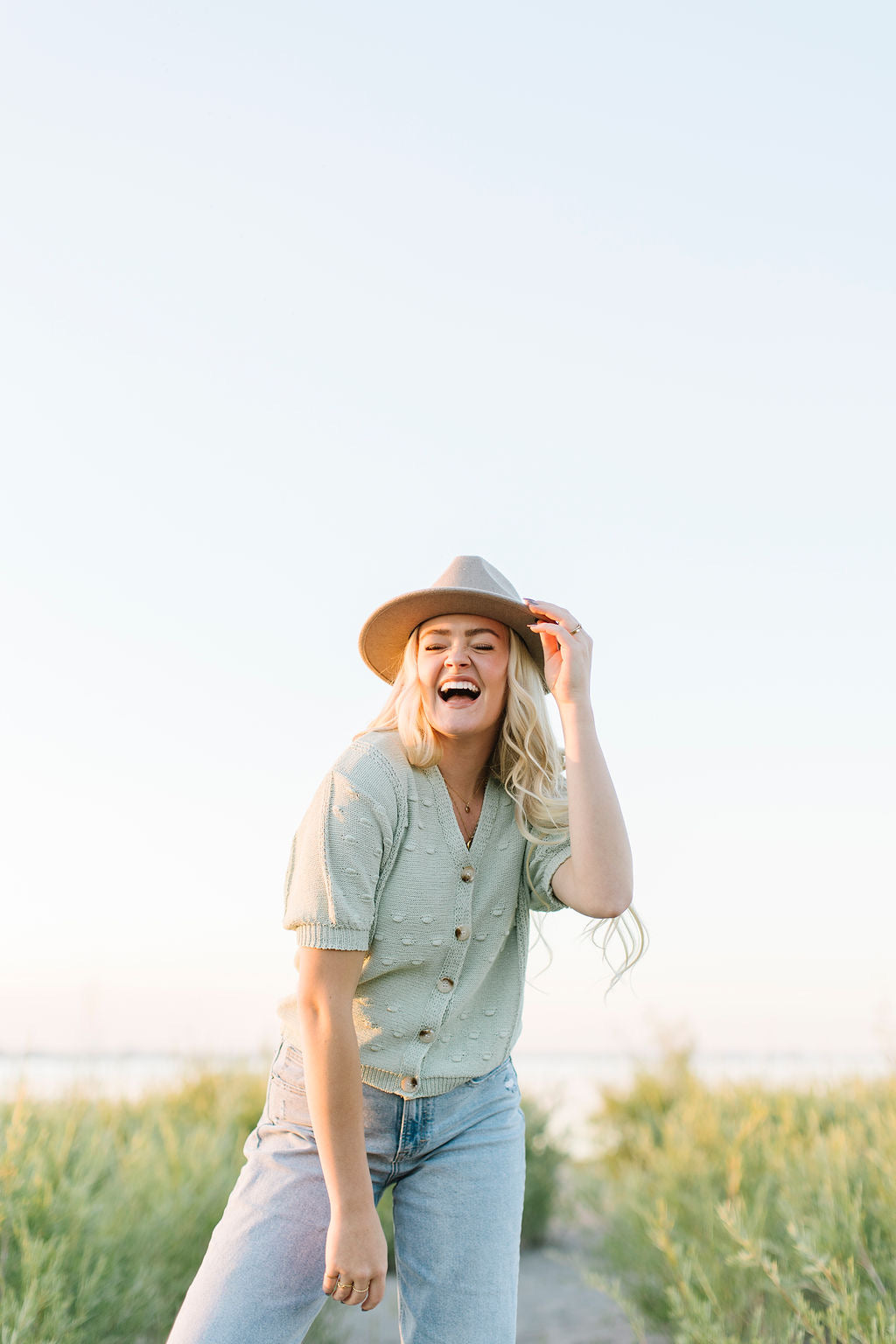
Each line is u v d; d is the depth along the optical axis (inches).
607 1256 225.5
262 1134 96.6
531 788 101.7
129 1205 170.7
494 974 101.3
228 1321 86.8
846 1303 124.4
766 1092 261.4
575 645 100.0
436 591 98.7
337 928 88.7
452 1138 96.7
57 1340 127.3
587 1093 330.6
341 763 95.0
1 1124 175.9
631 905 100.6
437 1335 92.2
